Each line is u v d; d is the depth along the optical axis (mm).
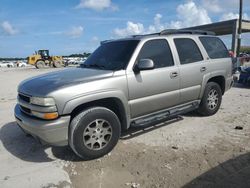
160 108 5047
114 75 4328
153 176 3613
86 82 4023
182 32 5863
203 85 5828
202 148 4453
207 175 3576
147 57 4797
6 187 3473
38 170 3908
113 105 4523
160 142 4770
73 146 3957
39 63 39781
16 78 19484
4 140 5117
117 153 4371
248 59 23281
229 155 4148
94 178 3629
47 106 3740
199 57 5836
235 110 6836
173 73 5113
